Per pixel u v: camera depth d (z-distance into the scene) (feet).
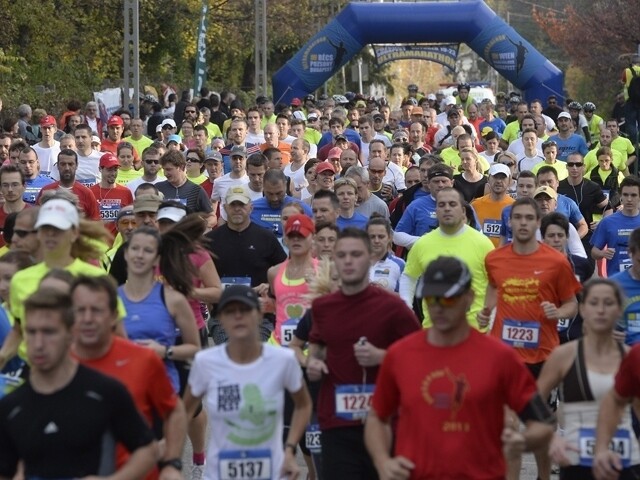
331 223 64.75
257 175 95.55
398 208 98.17
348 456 49.67
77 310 41.98
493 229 89.15
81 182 116.78
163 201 69.67
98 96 228.43
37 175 101.45
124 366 42.96
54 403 36.81
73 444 36.78
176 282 55.47
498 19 223.71
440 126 177.78
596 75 354.54
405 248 90.94
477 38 223.51
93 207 93.86
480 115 188.85
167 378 43.83
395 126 192.34
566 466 46.55
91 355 42.98
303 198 112.78
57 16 236.02
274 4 330.34
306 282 60.85
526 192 89.20
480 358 39.99
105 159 97.60
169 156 96.63
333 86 409.49
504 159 111.14
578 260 75.66
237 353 45.47
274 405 45.55
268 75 363.15
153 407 44.11
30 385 37.11
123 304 52.44
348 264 48.83
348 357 49.37
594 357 47.09
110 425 37.35
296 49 351.87
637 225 83.15
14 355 52.01
